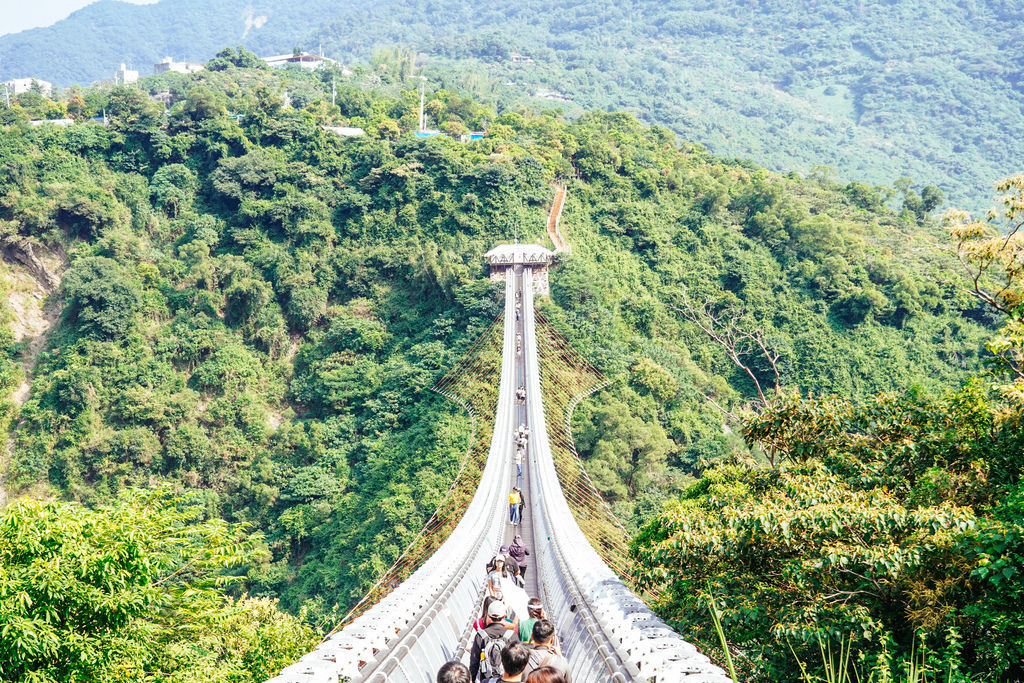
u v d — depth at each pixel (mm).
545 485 33875
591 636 11344
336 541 65062
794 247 108438
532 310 74188
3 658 11797
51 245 99312
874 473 16062
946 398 17219
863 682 12289
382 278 99562
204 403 86375
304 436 80750
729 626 14867
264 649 18547
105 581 13188
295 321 95500
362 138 120188
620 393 76062
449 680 7375
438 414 74312
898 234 117125
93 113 123062
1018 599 11133
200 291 94438
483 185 108375
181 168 111375
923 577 12445
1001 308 19438
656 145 145875
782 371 87125
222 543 16750
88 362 85688
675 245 109125
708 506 18156
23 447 80000
